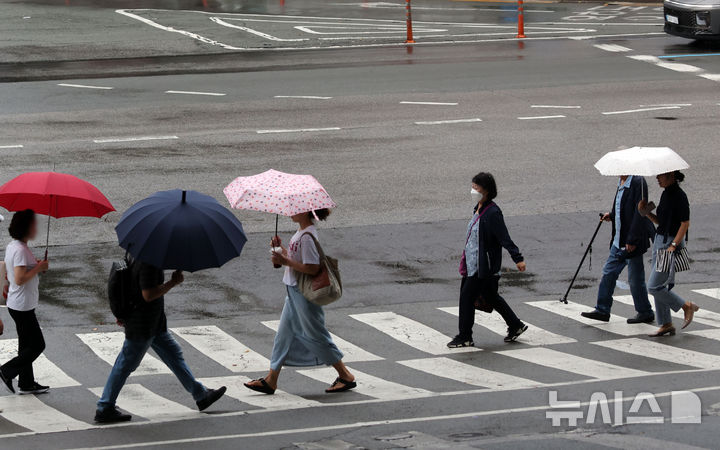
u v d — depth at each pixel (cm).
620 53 5841
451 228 3028
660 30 6712
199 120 4338
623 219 2281
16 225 1841
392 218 3117
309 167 3638
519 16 6494
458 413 1683
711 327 2291
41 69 5456
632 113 4425
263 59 5778
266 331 2284
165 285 1662
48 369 2036
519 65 5522
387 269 2703
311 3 8369
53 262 2736
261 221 3136
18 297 1844
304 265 1781
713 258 2783
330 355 1848
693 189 3416
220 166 3628
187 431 1627
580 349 2139
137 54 5919
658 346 2153
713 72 5266
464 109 4528
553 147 3909
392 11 7875
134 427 1658
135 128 4191
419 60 5709
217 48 6128
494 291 2166
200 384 1759
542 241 2925
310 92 4894
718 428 1528
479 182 2117
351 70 5438
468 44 6253
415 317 2373
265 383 1861
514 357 2088
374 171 3600
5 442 1578
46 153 3781
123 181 3431
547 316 2384
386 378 1959
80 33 6644
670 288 2197
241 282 2611
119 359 1697
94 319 2345
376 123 4288
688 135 4053
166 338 1738
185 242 1588
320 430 1599
